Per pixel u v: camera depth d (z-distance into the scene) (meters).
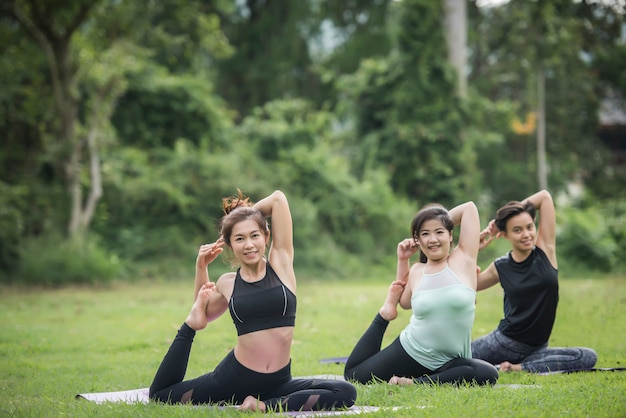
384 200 31.56
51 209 27.42
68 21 26.78
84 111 30.14
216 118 32.97
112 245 28.25
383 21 41.97
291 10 42.47
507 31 36.66
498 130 38.00
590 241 27.86
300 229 29.34
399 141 33.16
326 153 32.50
